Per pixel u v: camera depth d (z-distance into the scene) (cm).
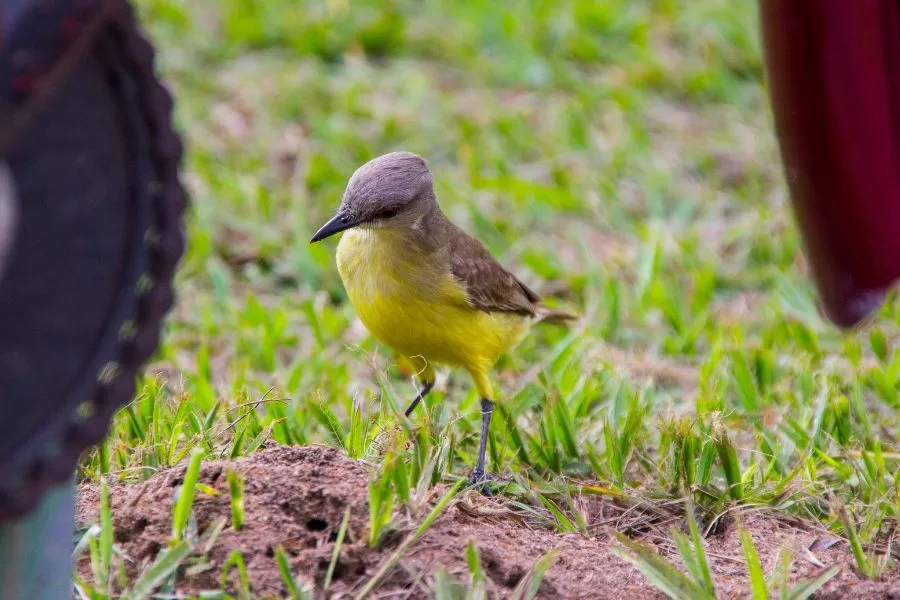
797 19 941
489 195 1808
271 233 1672
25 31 588
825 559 916
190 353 1392
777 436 1134
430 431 1011
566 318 1317
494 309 1151
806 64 957
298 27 2277
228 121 1988
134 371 620
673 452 1023
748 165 1981
